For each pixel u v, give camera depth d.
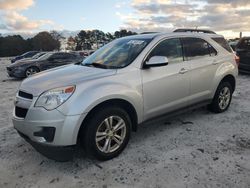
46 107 3.40
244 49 11.43
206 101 5.38
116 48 4.72
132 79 4.02
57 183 3.31
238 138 4.51
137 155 3.96
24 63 13.59
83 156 3.97
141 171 3.52
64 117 3.37
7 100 7.94
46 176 3.46
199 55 5.13
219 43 5.67
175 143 4.34
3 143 4.49
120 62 4.25
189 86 4.87
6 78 14.51
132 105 4.00
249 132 4.77
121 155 3.96
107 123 3.73
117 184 3.26
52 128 3.38
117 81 3.87
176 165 3.65
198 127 5.02
